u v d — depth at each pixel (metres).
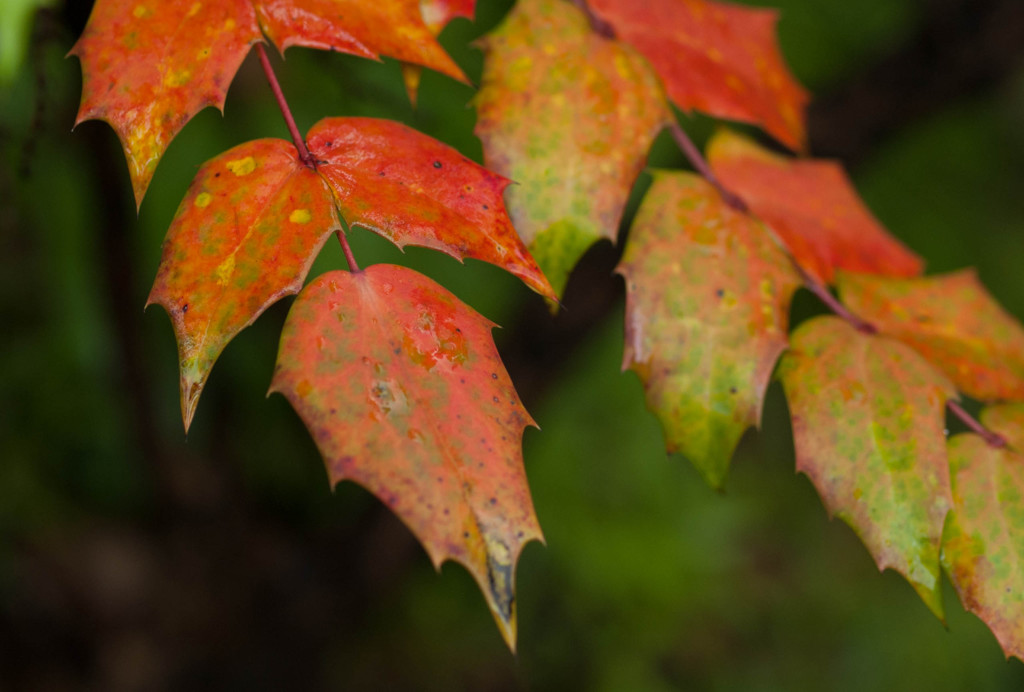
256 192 0.66
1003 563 0.69
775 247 0.72
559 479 1.86
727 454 0.70
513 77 0.71
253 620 1.44
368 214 0.66
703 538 1.90
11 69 0.71
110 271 1.04
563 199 0.70
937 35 1.17
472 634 1.77
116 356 1.20
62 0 0.78
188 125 1.17
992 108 1.91
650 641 1.82
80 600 1.46
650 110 0.71
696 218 0.71
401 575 1.50
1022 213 1.96
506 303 1.44
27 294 1.51
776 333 0.70
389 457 0.64
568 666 1.79
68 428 1.52
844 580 2.05
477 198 0.67
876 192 1.83
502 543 0.64
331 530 1.47
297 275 0.65
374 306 0.65
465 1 0.71
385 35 0.68
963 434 0.70
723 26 0.76
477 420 0.65
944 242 1.84
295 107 1.13
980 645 1.94
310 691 1.51
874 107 1.20
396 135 0.67
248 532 1.48
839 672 1.91
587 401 1.92
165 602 1.45
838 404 0.70
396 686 1.67
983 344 0.73
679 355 0.70
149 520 1.58
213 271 0.65
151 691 1.40
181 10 0.67
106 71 0.67
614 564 1.80
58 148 1.08
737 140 0.77
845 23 1.61
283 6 0.68
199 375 0.65
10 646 1.39
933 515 0.69
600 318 1.24
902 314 0.73
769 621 1.96
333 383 0.65
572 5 0.71
